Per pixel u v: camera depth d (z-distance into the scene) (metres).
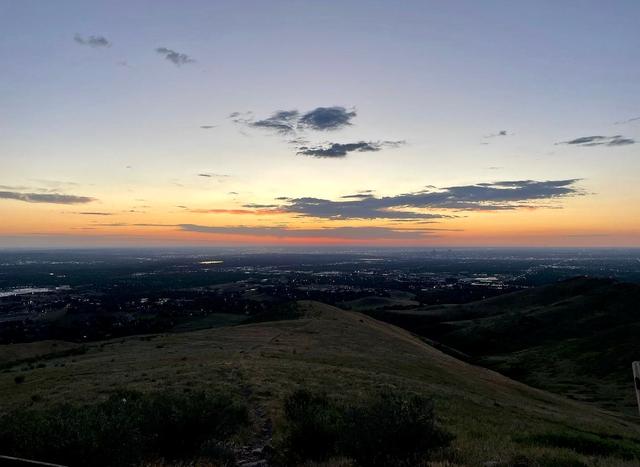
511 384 50.38
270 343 47.00
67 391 23.58
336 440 11.25
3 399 24.59
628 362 68.62
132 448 9.19
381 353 45.91
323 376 27.52
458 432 17.25
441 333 116.88
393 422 9.79
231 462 11.31
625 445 17.44
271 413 16.69
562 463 11.73
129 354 43.88
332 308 85.94
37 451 8.38
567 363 76.56
